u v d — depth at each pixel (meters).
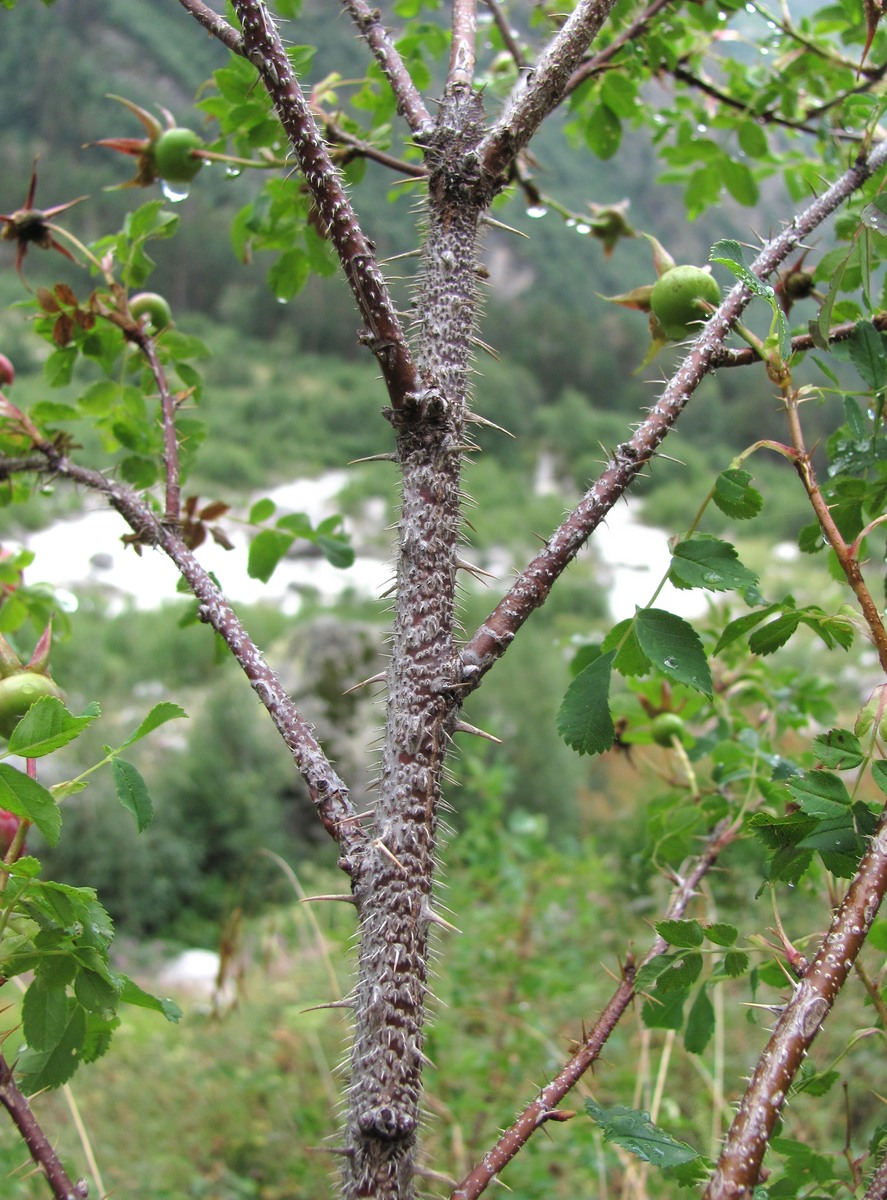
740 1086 0.70
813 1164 0.29
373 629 2.31
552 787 2.21
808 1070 0.28
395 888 0.23
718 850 0.36
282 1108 0.88
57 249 0.38
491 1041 0.77
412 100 0.30
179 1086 0.95
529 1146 0.65
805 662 1.69
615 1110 0.24
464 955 0.79
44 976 0.24
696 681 0.24
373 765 0.25
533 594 0.24
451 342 0.26
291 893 2.12
